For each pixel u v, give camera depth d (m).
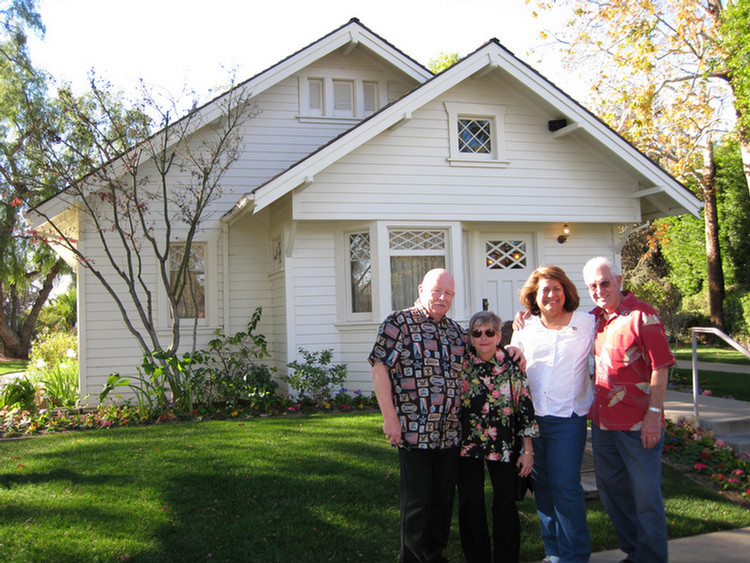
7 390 10.06
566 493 4.16
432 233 10.41
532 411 4.09
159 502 5.11
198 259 11.34
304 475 5.71
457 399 4.02
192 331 11.09
